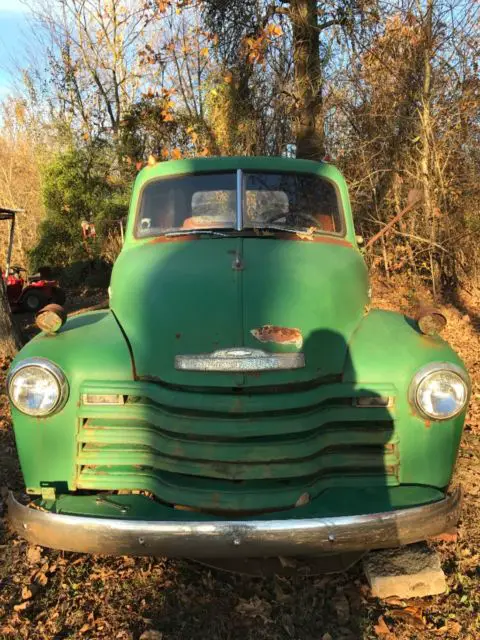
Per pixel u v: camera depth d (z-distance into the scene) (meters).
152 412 2.79
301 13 10.45
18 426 2.86
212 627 2.68
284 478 2.66
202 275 3.14
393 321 3.28
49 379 2.80
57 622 2.71
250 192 4.02
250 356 2.78
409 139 9.64
